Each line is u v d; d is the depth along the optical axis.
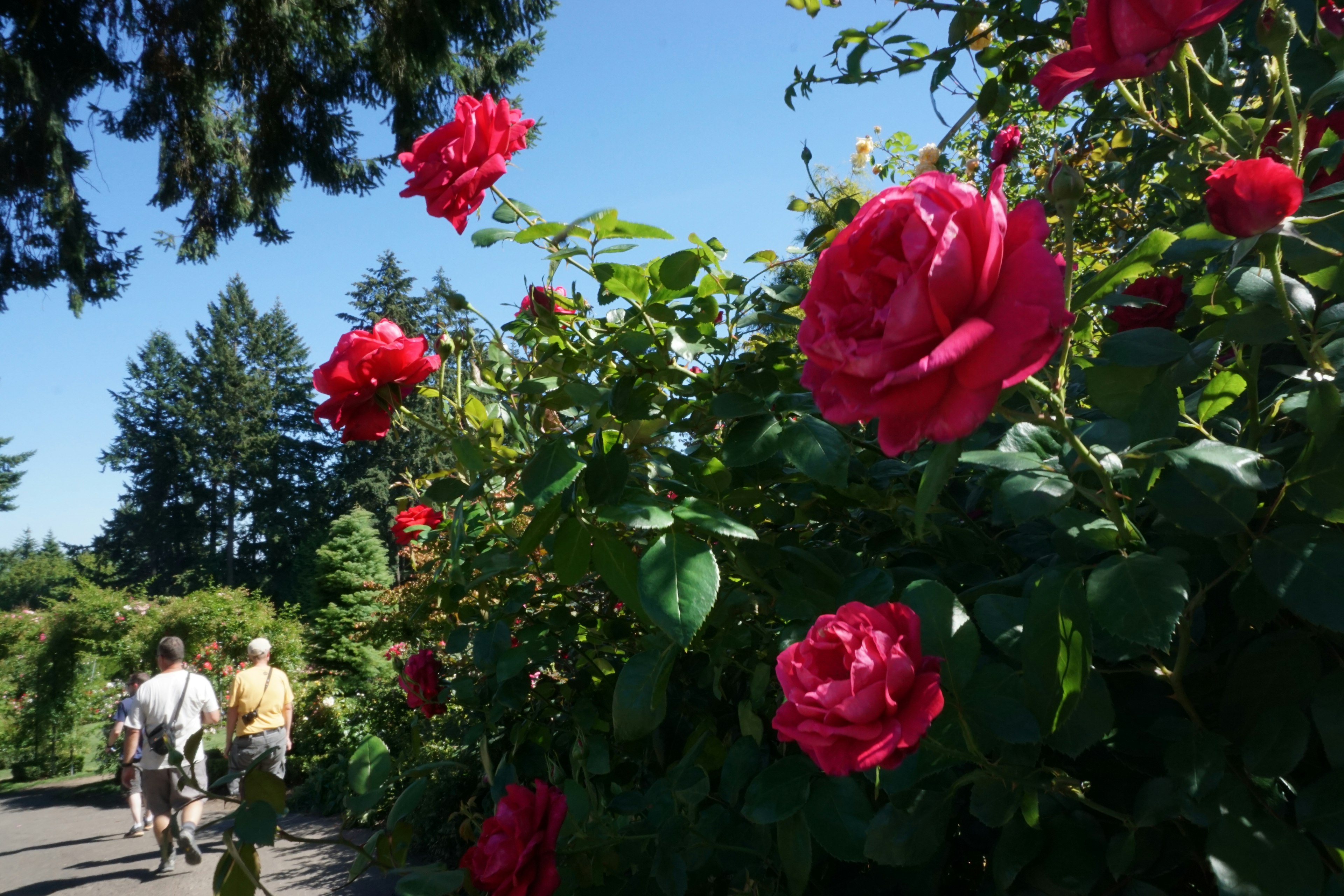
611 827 1.50
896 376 0.61
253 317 48.34
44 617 15.62
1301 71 1.28
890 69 1.98
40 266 11.35
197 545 44.91
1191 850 0.91
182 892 6.30
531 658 1.83
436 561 2.40
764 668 1.37
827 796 1.07
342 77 11.09
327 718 10.77
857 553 1.51
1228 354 1.13
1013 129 1.60
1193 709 0.90
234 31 10.61
